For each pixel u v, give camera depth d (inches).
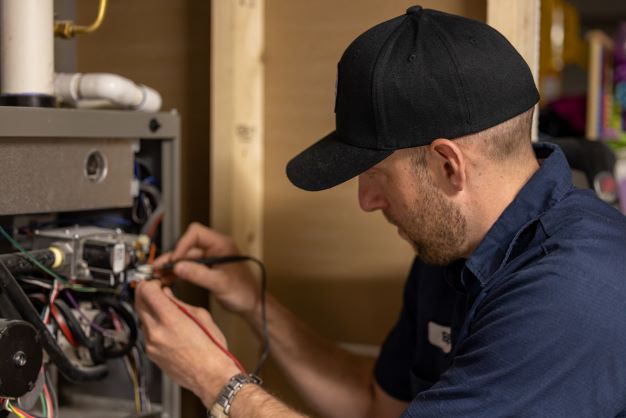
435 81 39.0
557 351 35.9
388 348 55.7
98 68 65.4
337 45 59.1
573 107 111.4
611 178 77.7
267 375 63.2
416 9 42.6
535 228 40.9
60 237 44.6
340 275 61.0
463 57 39.2
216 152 57.9
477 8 54.3
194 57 62.4
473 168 40.2
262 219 62.4
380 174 42.3
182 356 45.2
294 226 61.8
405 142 39.9
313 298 61.7
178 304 46.8
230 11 56.9
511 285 38.4
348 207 60.4
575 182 74.6
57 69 54.7
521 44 52.2
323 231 61.2
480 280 41.2
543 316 36.3
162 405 51.4
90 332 46.0
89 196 44.5
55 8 53.4
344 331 61.2
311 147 44.1
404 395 55.4
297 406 62.8
